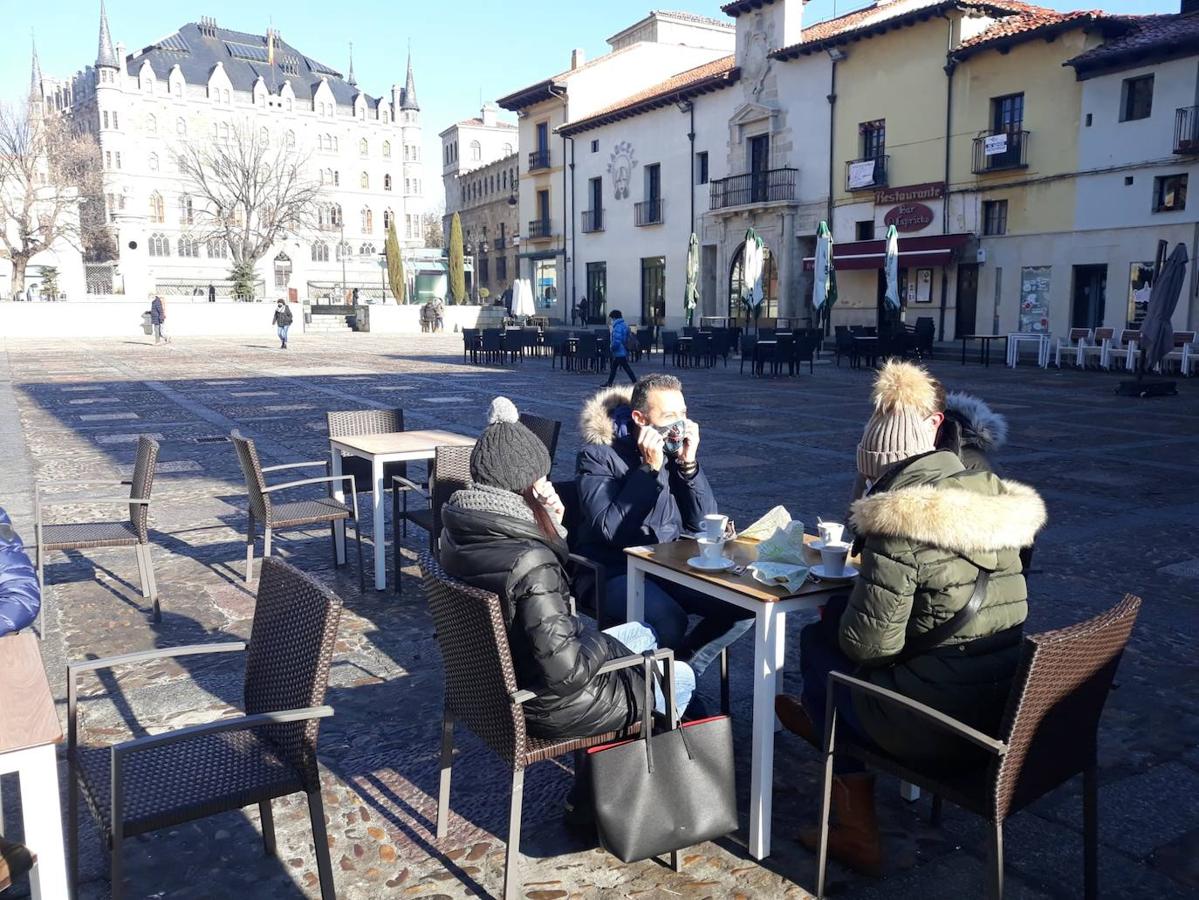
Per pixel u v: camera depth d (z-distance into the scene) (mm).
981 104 26953
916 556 2561
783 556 3164
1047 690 2330
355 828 3193
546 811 3297
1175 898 2807
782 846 3084
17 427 12797
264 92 93062
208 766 2621
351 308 52156
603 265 43438
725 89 35406
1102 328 23203
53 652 4742
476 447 2918
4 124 53875
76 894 2777
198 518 7656
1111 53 23234
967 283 28078
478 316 49844
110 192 86125
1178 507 8008
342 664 4598
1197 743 3785
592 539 4105
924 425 3309
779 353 21219
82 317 43375
